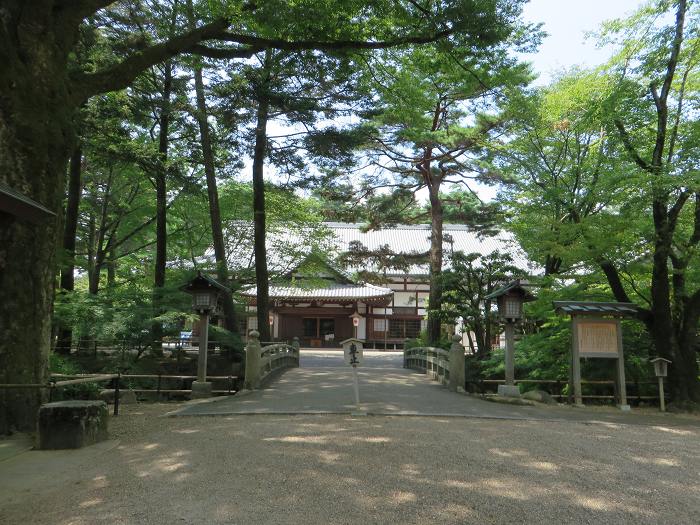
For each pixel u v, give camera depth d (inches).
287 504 170.6
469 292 781.3
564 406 442.9
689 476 216.5
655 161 449.7
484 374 653.3
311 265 981.2
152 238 1045.2
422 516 162.2
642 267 474.6
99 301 565.6
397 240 1574.8
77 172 676.1
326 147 661.3
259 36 437.7
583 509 172.2
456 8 377.1
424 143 816.3
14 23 288.0
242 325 1425.9
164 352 782.5
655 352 494.9
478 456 235.1
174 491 182.9
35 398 291.4
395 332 1450.5
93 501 173.6
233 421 319.9
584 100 522.0
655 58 444.5
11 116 283.1
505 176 777.6
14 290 284.7
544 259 672.4
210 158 711.1
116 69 351.3
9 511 165.3
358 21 423.2
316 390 474.3
